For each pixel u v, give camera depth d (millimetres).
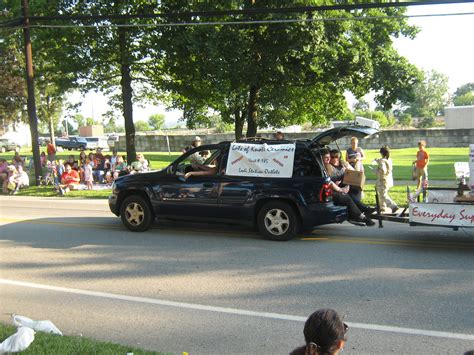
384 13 22641
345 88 23297
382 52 22406
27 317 5926
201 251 8930
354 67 21016
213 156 10625
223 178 9883
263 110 25391
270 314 5867
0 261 8578
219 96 22875
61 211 14391
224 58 19406
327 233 10242
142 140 46375
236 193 9719
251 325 5555
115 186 10922
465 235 9844
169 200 10297
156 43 19969
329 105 25688
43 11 20578
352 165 13766
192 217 10188
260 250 8898
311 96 24812
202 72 19906
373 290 6609
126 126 22219
